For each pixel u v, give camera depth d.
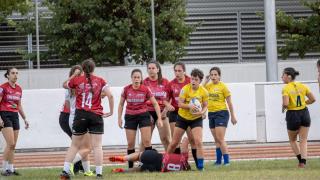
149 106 61.03
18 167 69.81
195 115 56.81
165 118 61.09
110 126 87.81
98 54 130.50
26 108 88.38
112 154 80.12
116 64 133.88
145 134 57.81
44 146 88.44
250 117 88.88
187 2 151.62
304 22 134.50
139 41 129.38
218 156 64.19
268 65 107.81
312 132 88.25
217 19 159.12
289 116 59.03
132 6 131.62
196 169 58.19
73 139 49.50
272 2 107.94
